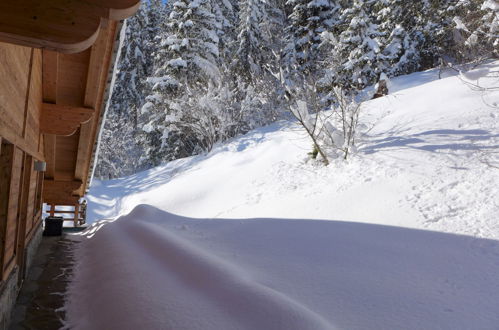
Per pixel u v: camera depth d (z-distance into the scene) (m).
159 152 29.20
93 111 8.53
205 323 4.30
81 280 7.48
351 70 24.56
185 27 26.33
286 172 13.67
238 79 26.25
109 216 19.23
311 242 7.33
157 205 15.23
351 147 12.20
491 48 16.80
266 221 9.54
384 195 8.90
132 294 5.50
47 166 12.50
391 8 28.72
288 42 27.44
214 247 8.08
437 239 6.55
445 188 8.38
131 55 35.56
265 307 4.35
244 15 29.22
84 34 2.94
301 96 14.67
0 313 4.73
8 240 5.30
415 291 4.99
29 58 5.77
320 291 5.14
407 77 22.48
